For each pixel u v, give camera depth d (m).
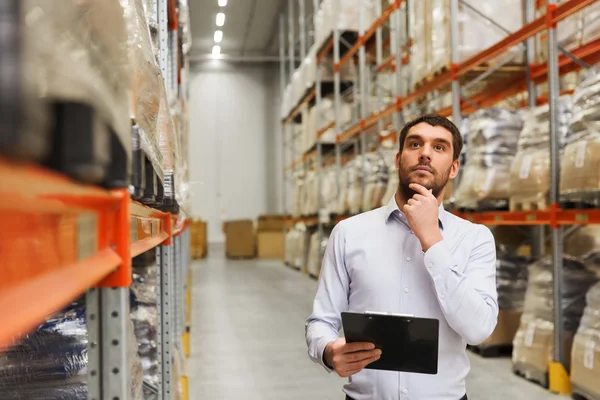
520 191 4.49
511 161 4.89
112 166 0.76
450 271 1.86
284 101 15.53
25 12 0.40
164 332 2.40
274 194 19.08
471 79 6.01
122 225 0.93
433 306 2.04
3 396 1.31
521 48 5.48
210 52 18.80
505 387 4.20
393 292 2.08
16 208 0.41
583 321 3.88
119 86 0.81
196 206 18.75
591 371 3.65
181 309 4.82
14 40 0.37
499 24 5.38
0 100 0.36
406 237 2.12
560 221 4.07
